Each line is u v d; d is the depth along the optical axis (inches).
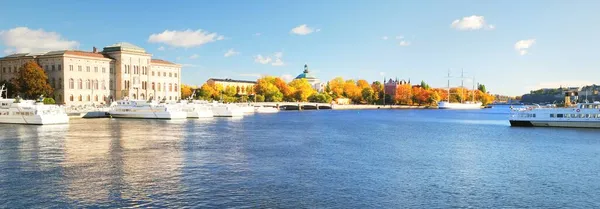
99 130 4633.4
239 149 3270.2
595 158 3006.9
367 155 3058.6
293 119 7514.8
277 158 2866.6
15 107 5255.9
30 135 4037.9
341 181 2213.3
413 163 2753.4
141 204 1798.7
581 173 2477.9
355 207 1791.3
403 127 5880.9
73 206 1763.0
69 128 4830.2
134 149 3198.8
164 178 2228.1
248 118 7623.0
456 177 2343.8
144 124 5600.4
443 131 5231.3
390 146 3595.0
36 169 2416.3
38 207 1747.0
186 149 3233.3
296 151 3201.3
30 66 7810.0
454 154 3169.3
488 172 2487.7
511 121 5792.3
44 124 5206.7
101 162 2645.2
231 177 2268.7
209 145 3476.9
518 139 4222.4
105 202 1818.4
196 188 2041.1
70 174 2299.5
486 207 1815.9
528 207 1824.6
